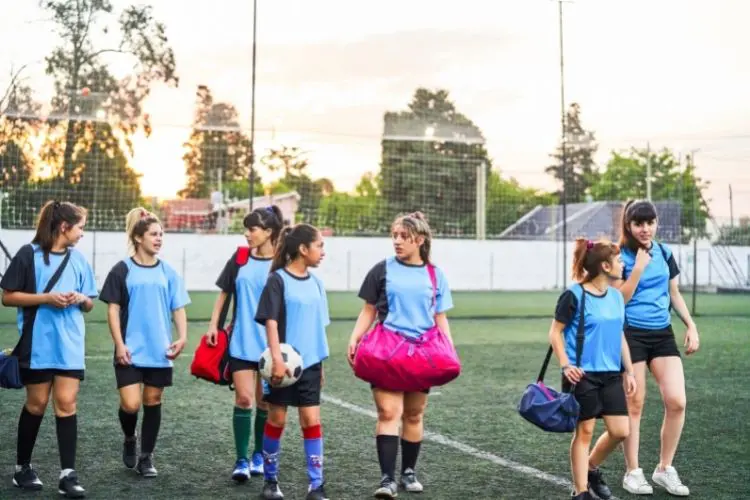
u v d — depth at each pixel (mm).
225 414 9305
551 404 5750
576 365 5910
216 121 28578
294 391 6094
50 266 6305
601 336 5930
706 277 42500
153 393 6773
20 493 6203
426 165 52844
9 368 5977
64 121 35188
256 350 6648
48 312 6223
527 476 6844
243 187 54000
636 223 6488
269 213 6812
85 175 35781
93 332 18406
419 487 6391
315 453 6090
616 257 5988
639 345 6512
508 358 14680
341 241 39875
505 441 8117
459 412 9602
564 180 26141
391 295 6207
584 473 5953
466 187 53000
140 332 6668
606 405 5945
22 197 34500
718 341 17547
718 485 6586
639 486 6367
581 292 5973
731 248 42844
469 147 53125
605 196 58750
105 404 9773
